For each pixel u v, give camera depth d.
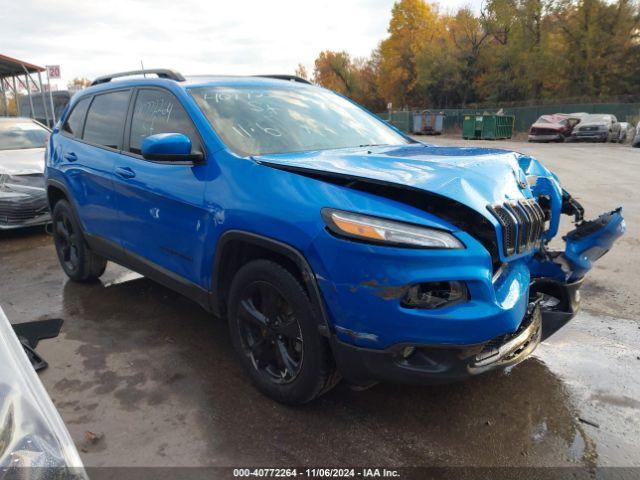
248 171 2.80
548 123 26.61
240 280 2.85
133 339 3.68
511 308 2.37
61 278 5.11
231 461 2.40
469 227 2.40
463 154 2.89
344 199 2.39
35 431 1.26
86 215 4.31
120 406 2.84
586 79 38.44
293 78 4.33
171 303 4.37
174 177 3.21
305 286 2.55
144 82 3.82
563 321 3.08
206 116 3.21
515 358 2.58
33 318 4.07
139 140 3.70
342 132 3.59
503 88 43.59
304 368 2.60
